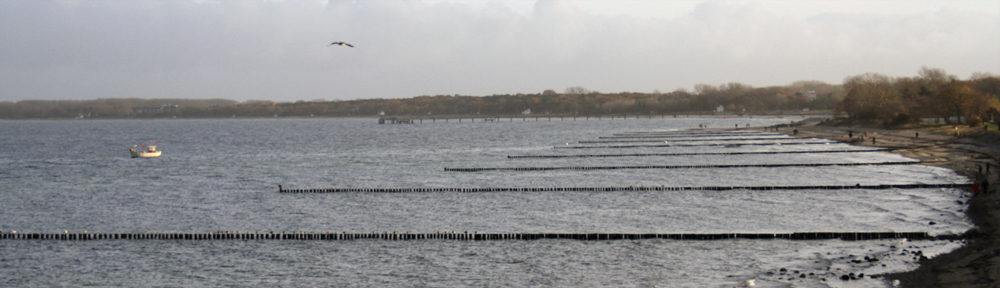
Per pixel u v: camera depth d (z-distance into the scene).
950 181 141.12
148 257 90.12
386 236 98.81
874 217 105.81
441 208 125.00
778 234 93.75
